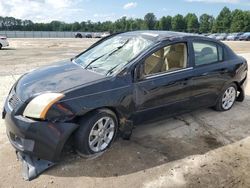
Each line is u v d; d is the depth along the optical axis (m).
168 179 3.25
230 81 5.30
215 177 3.33
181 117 5.13
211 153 3.89
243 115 5.39
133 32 4.83
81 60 4.56
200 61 4.71
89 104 3.38
